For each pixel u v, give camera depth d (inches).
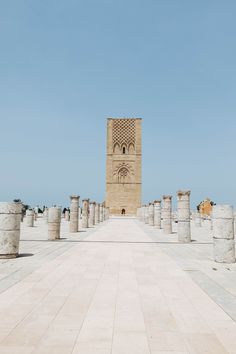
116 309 245.0
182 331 202.1
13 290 299.0
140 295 285.6
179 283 333.7
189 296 283.7
